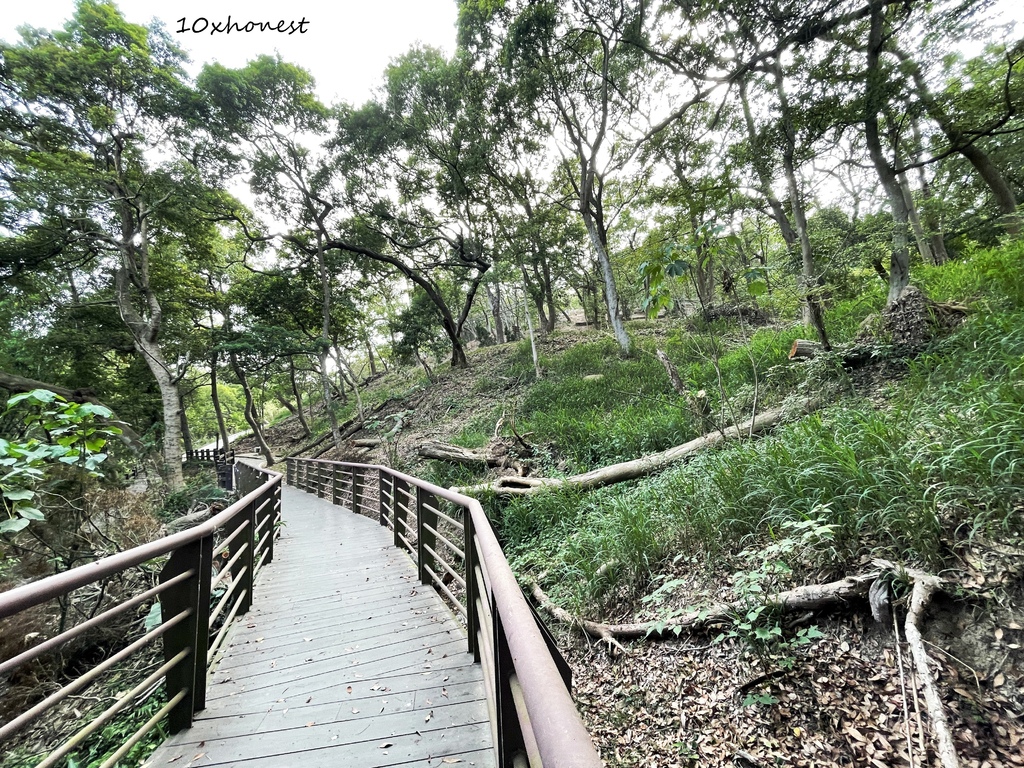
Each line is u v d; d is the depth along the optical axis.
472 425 10.64
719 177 8.51
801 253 7.78
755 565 3.05
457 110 15.27
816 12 7.39
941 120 7.10
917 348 4.77
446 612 3.29
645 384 8.84
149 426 15.97
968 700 1.87
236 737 1.98
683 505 3.92
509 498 5.97
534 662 0.74
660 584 3.49
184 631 2.08
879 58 6.96
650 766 2.38
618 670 3.14
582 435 7.12
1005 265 5.39
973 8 6.09
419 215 18.83
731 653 2.69
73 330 13.48
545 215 16.31
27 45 11.03
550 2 10.75
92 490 4.37
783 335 7.55
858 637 2.34
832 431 3.70
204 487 11.35
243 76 13.82
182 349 16.33
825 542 2.74
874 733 1.97
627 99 12.66
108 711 1.50
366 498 9.17
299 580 4.39
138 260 14.44
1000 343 3.88
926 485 2.58
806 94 7.43
